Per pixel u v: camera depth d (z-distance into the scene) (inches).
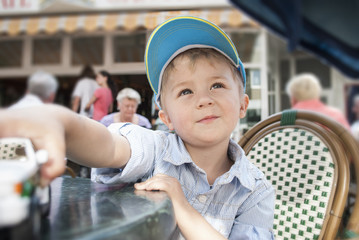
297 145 47.6
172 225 21.0
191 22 39.1
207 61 37.6
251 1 126.3
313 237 41.4
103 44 195.8
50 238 14.0
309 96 100.8
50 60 225.1
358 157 43.2
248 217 39.7
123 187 29.9
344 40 143.3
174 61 38.8
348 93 217.2
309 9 140.0
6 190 12.7
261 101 62.2
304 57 210.4
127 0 176.7
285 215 44.6
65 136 22.1
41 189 16.2
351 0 138.6
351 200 48.9
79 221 16.6
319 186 43.3
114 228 15.5
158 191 27.9
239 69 42.9
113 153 30.5
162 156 38.8
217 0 150.6
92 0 182.7
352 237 38.5
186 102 36.8
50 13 194.1
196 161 40.5
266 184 41.8
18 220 12.5
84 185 30.0
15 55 231.9
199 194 38.9
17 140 16.9
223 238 30.9
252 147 52.2
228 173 38.7
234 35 163.0
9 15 196.1
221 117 36.3
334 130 46.5
